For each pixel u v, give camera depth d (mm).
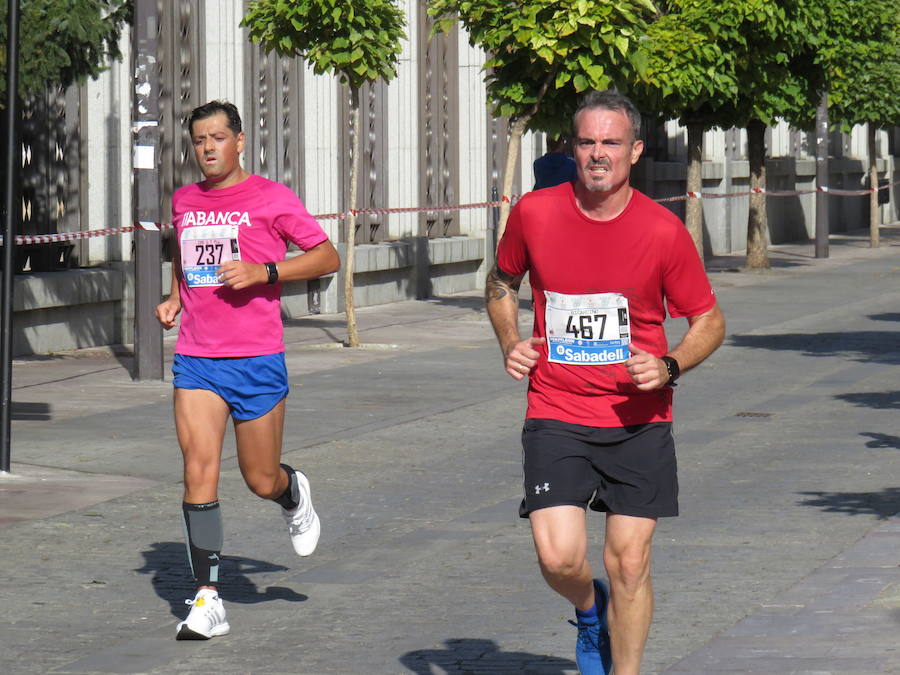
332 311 59531
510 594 18125
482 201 72188
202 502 16375
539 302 12891
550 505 12586
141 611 17391
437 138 69125
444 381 38938
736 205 104500
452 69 70375
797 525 21844
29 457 27328
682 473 26469
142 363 38531
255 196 16594
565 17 47125
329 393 36531
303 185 58625
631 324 12688
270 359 16547
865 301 63531
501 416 33188
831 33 74312
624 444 12664
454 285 70875
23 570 19266
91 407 33750
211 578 16391
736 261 92375
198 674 14898
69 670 15039
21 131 44531
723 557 19844
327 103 59188
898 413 33531
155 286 38406
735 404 35188
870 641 15500
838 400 35688
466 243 70812
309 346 47156
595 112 12289
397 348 46750
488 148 73000
